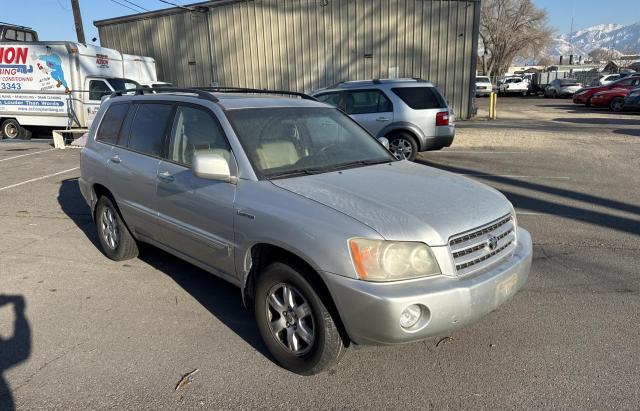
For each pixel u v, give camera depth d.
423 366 3.21
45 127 16.03
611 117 20.80
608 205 7.13
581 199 7.49
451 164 10.55
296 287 3.00
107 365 3.25
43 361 3.30
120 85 14.98
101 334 3.65
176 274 4.79
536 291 4.30
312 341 2.99
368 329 2.70
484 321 3.78
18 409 2.82
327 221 2.84
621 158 10.86
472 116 19.77
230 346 3.48
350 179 3.44
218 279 4.67
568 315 3.86
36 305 4.12
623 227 6.11
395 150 10.19
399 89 10.06
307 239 2.84
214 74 21.52
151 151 4.33
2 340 3.57
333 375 3.13
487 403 2.84
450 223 2.89
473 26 18.75
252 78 21.11
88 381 3.08
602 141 13.41
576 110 25.20
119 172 4.58
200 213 3.65
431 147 10.20
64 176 9.72
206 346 3.48
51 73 14.26
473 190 3.43
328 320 2.89
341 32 19.69
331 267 2.74
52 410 2.81
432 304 2.67
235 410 2.81
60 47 13.98
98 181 4.95
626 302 4.07
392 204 3.00
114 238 5.05
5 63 14.60
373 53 19.62
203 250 3.74
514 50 67.50
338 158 3.94
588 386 2.97
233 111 3.78
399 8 18.98
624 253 5.20
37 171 10.24
